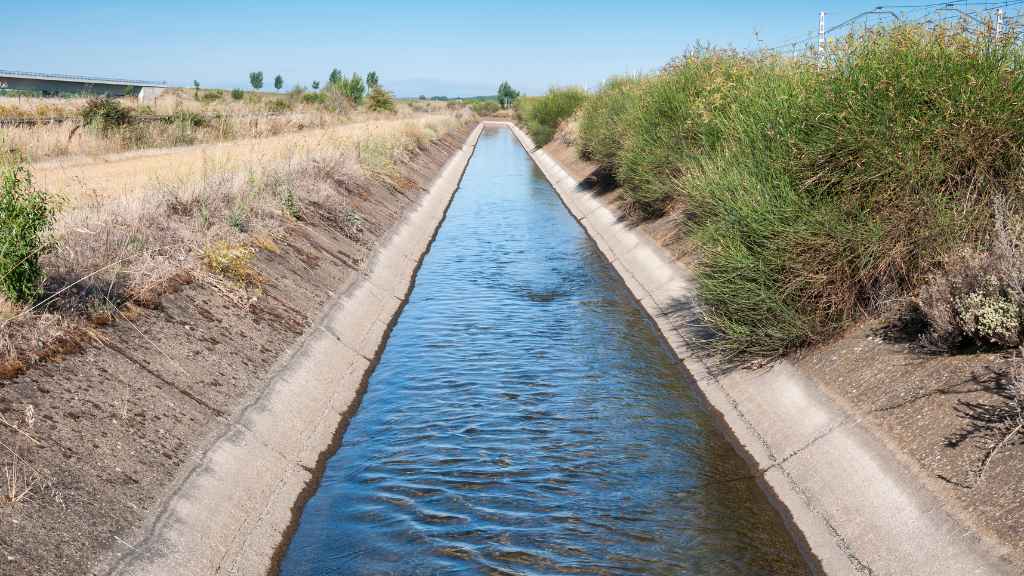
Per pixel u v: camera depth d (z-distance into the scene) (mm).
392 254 19859
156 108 38125
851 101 10062
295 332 12023
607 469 9391
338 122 52344
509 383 12289
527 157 59156
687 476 9227
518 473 9289
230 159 19812
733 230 11250
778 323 10758
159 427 7852
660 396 11734
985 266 8562
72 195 14484
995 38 9734
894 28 10625
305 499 8711
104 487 6664
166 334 9461
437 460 9656
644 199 20938
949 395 7867
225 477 7879
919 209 9695
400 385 12258
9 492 5973
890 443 7867
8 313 7855
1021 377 7086
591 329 15172
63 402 7273
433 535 7926
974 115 9406
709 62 20516
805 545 7664
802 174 10555
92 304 8992
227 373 9648
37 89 69562
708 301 12406
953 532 6461
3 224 8070
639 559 7508
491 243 24328
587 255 22531
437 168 41000
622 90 29359
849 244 10008
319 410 10570
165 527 6715
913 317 9516
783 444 9266
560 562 7453
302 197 18156
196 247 12078
